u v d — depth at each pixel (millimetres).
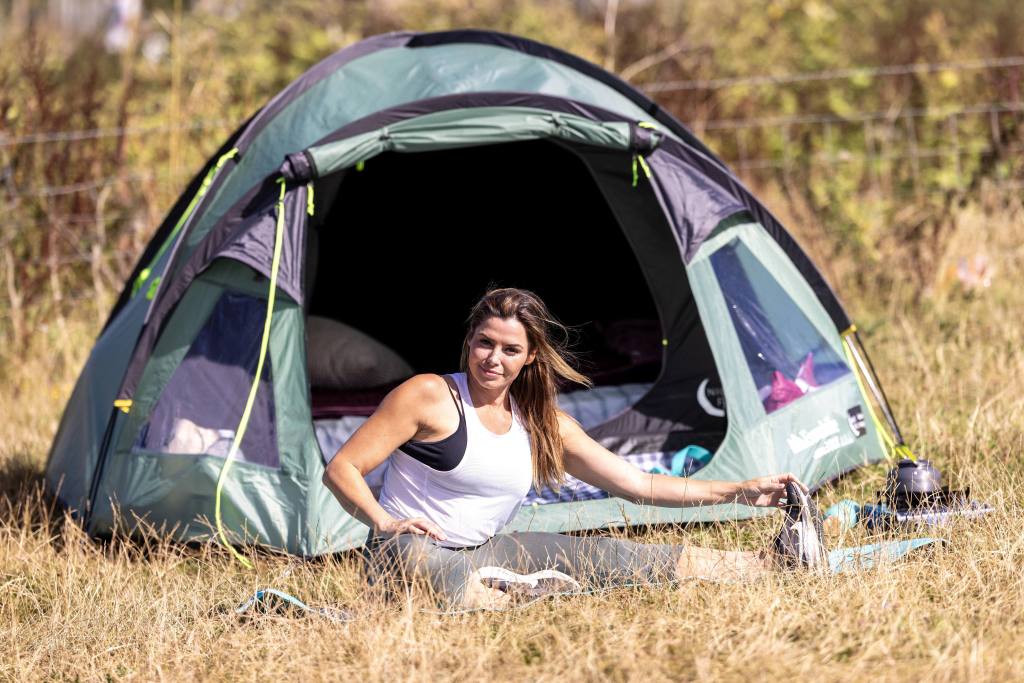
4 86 16719
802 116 21547
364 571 8062
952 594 7547
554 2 23172
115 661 7578
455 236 16047
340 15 23234
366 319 15250
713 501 8172
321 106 11203
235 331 9812
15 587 8898
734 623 7234
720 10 23125
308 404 9617
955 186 17641
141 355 9789
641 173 10812
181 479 9531
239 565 9320
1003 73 18422
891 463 10656
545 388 7840
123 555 9508
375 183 15758
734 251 10672
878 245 16469
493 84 11484
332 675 6918
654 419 10906
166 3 28266
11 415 13664
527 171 15812
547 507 9602
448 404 7656
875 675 6492
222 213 10477
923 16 23312
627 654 6812
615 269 15430
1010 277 16016
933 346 13695
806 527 7957
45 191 15867
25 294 15766
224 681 7082
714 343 10328
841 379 10773
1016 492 9406
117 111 18469
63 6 32219
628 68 20422
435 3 22656
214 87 19094
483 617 7422
